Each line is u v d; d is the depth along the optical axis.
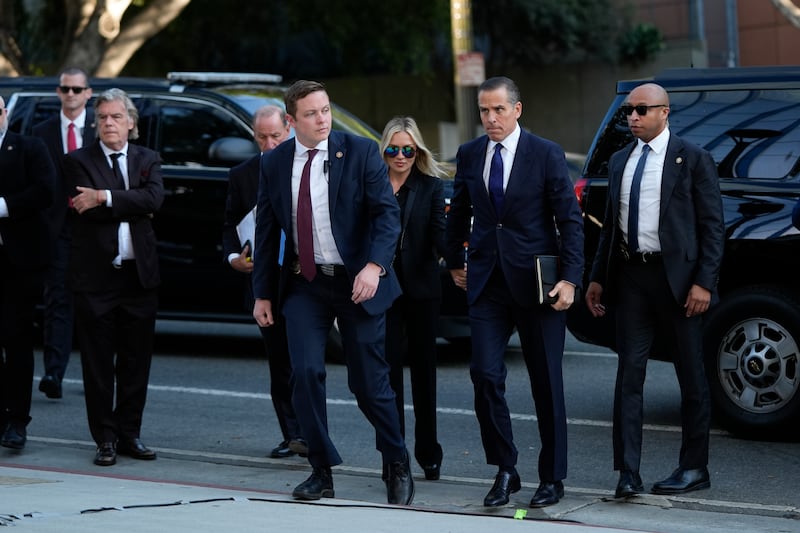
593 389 15.92
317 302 10.38
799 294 12.76
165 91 18.47
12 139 12.79
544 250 10.47
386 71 51.50
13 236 12.73
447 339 18.45
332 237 10.23
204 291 17.97
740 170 13.23
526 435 13.57
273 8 47.25
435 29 46.75
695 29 50.59
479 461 12.53
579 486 11.48
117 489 10.59
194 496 10.28
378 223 10.21
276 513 9.42
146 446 13.12
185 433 13.99
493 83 10.42
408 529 8.85
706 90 13.68
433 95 51.22
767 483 11.37
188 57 48.12
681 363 10.98
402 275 11.28
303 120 10.09
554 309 10.40
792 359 12.74
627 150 11.12
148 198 12.43
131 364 12.73
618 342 11.01
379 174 10.27
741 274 13.12
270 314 10.62
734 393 13.09
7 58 32.03
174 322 22.50
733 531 9.69
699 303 10.74
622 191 11.02
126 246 12.48
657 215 10.82
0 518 8.79
